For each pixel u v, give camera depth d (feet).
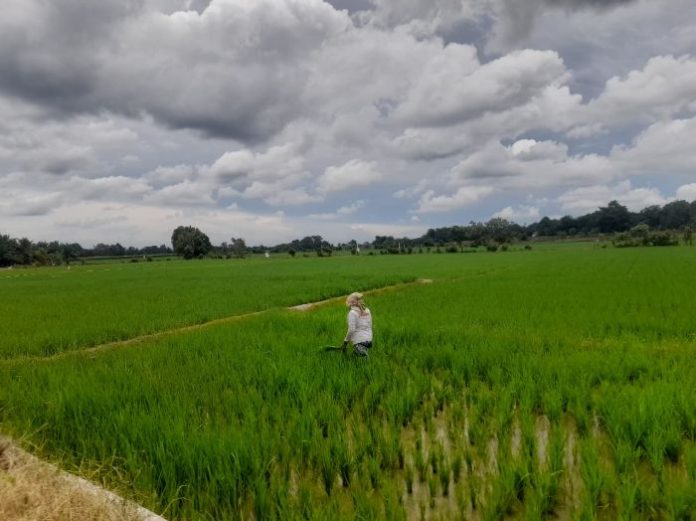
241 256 398.62
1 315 59.57
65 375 26.99
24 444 17.03
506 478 14.60
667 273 97.30
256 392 22.76
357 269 154.40
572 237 533.96
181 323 51.34
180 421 18.24
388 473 15.84
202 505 14.15
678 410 18.92
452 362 27.71
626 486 13.91
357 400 22.30
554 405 20.04
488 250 349.00
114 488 14.55
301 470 16.25
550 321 41.88
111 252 618.85
